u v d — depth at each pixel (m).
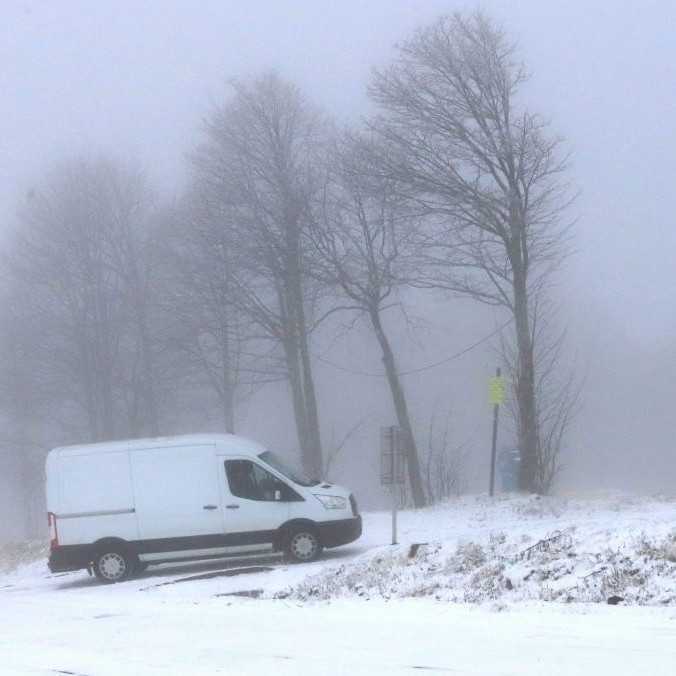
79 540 29.62
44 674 15.19
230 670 14.62
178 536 29.52
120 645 17.45
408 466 49.94
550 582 19.84
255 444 30.59
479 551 23.41
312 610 20.03
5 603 26.44
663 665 13.26
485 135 44.03
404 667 14.07
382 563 24.56
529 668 13.54
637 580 18.52
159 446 29.97
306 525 29.28
